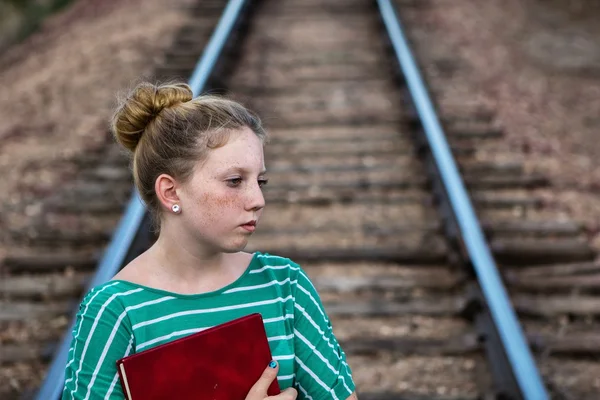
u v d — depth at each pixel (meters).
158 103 1.98
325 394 2.04
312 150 8.15
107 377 1.88
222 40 9.96
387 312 5.37
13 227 6.77
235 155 1.92
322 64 10.66
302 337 2.05
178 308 1.96
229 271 2.03
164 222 2.00
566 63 11.74
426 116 7.90
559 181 7.45
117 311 1.92
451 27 12.22
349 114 9.00
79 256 6.04
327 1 13.23
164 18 12.65
